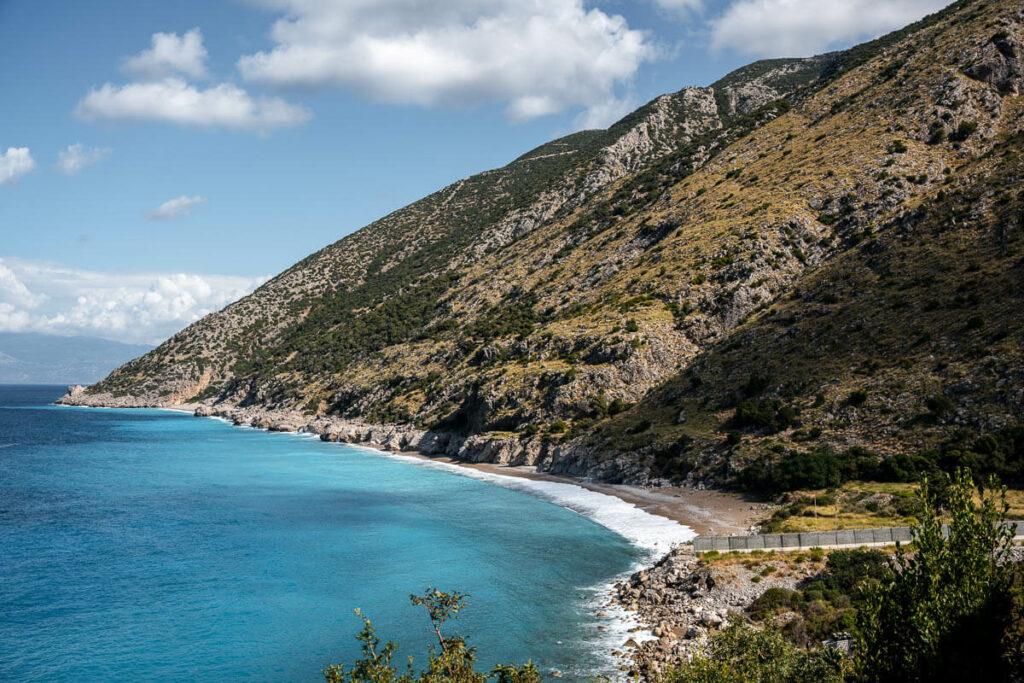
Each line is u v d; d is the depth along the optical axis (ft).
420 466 426.92
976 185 375.66
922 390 266.16
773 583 161.27
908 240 369.91
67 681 135.64
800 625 134.51
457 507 294.46
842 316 341.21
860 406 276.21
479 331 590.14
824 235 438.81
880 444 252.01
